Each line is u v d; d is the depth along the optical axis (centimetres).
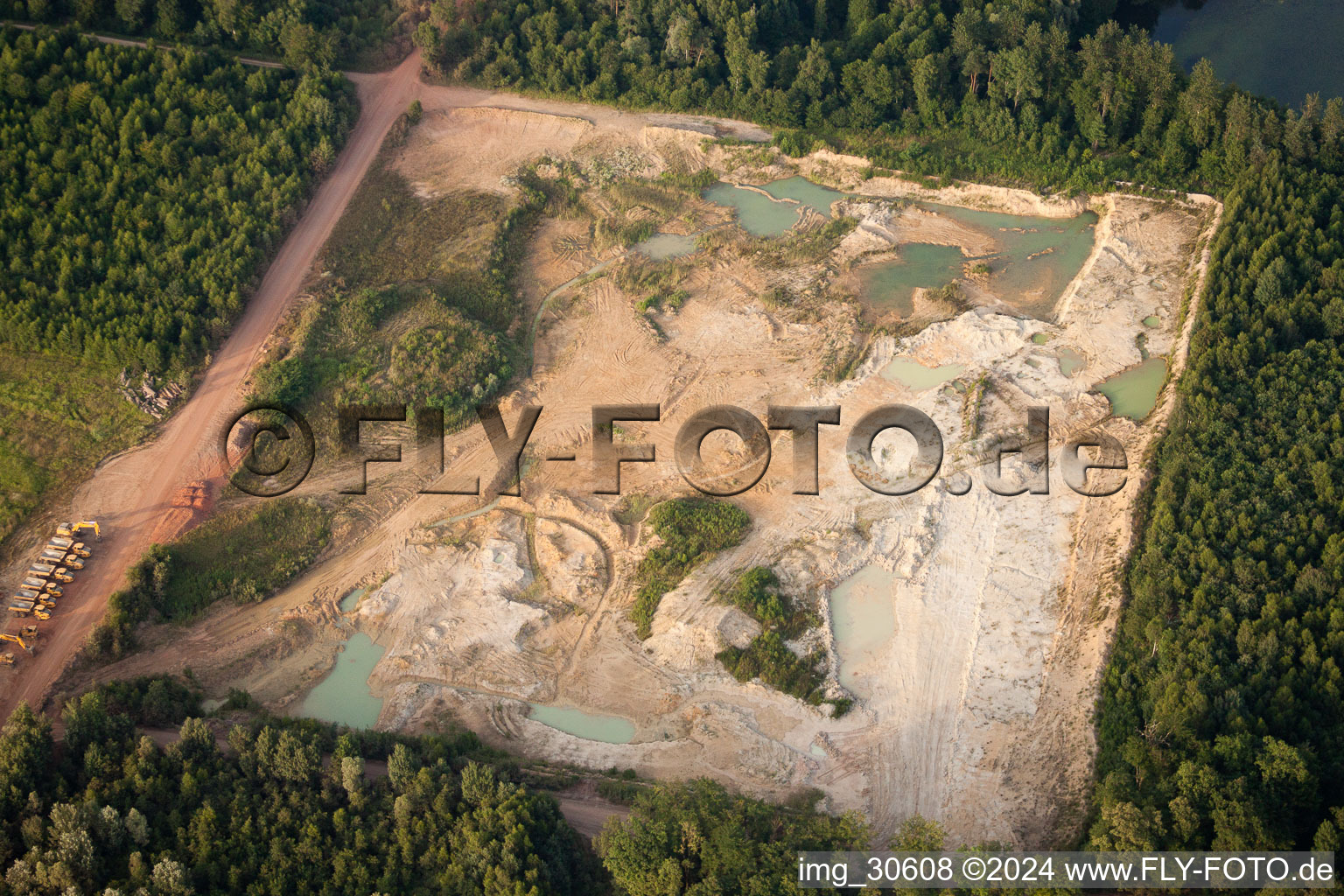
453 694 10394
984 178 14738
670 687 10338
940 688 10156
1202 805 8438
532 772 9712
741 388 12850
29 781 8819
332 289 13438
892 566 11075
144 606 10712
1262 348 11781
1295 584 9750
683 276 14188
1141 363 12438
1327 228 12862
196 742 9300
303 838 8794
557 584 11200
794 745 9869
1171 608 9944
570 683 10481
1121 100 14512
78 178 13600
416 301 13462
